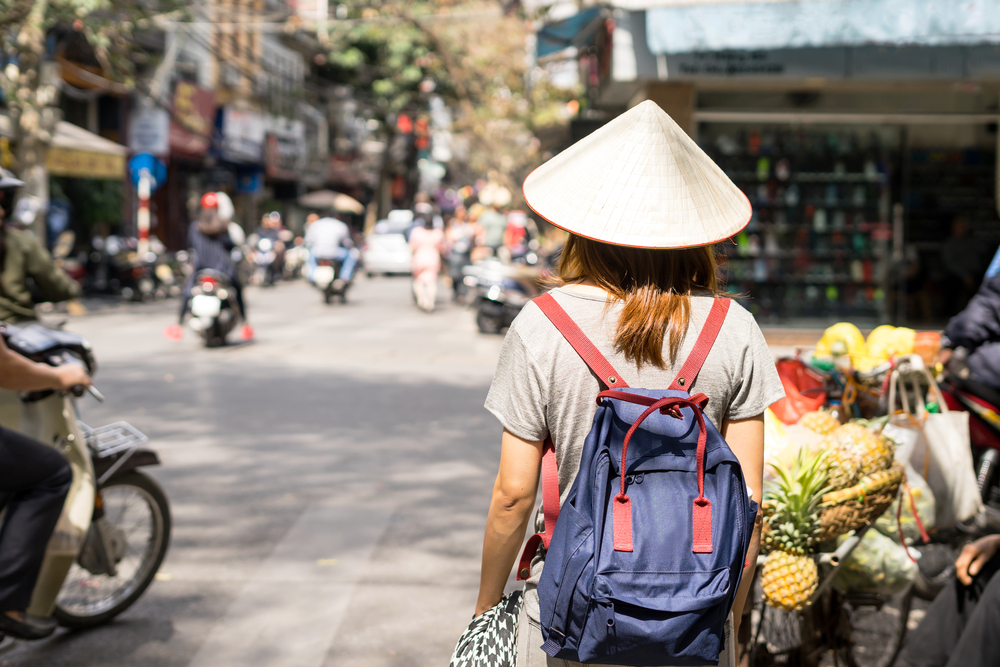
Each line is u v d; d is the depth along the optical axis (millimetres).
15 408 3486
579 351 1803
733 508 1660
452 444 7059
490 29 25234
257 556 4648
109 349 11812
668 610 1566
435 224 17703
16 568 3111
